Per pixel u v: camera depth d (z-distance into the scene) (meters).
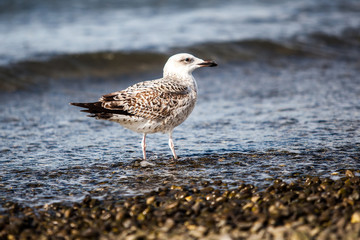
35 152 12.47
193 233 7.66
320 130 13.70
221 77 21.42
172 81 11.50
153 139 13.50
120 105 10.63
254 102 17.41
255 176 10.32
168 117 11.19
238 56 24.39
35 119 15.81
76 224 8.23
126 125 11.12
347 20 32.41
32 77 20.42
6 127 14.86
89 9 32.78
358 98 17.36
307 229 7.59
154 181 10.28
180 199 9.14
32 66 21.11
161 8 34.06
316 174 10.27
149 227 7.99
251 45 25.64
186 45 24.66
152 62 22.84
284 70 22.50
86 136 13.98
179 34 26.95
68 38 25.39
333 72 21.91
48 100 18.23
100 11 32.47
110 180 10.41
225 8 34.94
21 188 10.02
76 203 9.02
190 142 13.05
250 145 12.58
